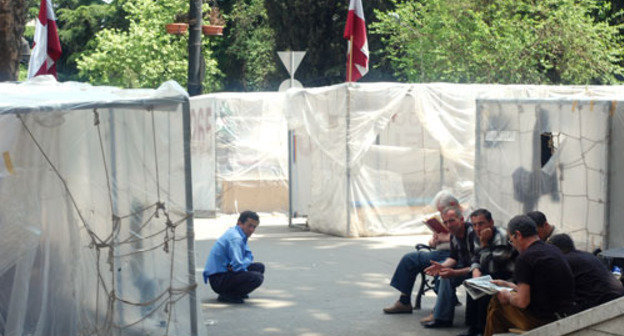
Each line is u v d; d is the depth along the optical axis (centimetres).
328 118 1430
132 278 633
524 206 1023
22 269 584
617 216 905
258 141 1794
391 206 1420
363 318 802
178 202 648
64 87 690
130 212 632
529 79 2323
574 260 636
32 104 582
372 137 1391
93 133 616
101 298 619
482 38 2355
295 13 3150
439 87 1434
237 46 4069
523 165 1023
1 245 579
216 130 1758
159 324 642
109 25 4453
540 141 998
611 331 535
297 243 1329
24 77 4050
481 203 1097
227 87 4291
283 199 1816
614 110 898
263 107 1792
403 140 1425
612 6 2620
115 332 623
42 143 592
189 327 649
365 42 1462
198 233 1488
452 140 1439
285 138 1811
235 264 870
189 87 1873
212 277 878
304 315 816
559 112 966
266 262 1139
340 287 959
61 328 599
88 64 3856
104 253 621
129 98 624
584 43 2306
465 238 752
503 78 2319
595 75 2412
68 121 605
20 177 584
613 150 902
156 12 3831
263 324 778
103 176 621
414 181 1431
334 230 1423
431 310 838
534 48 2327
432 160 1440
